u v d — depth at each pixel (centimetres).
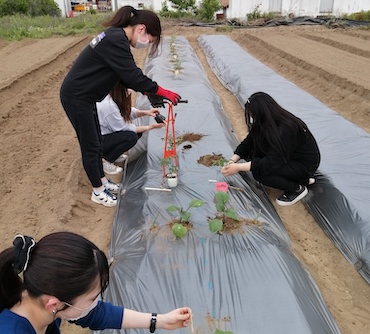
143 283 266
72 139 559
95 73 333
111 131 441
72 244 129
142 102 662
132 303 251
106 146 438
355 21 1728
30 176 452
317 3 2300
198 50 1298
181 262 281
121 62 325
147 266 281
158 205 355
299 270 289
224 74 898
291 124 345
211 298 251
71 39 1399
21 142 548
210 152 452
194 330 229
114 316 170
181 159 435
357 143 470
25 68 882
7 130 589
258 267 276
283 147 347
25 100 720
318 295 279
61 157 498
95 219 385
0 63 967
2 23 1739
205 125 528
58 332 161
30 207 391
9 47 1264
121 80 378
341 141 480
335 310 285
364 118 609
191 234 310
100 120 431
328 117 559
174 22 1920
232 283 262
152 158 446
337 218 361
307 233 370
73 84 334
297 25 1778
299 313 240
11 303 132
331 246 351
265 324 232
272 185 391
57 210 380
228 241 302
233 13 2405
